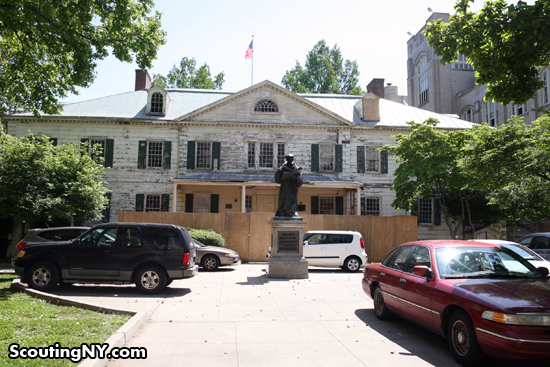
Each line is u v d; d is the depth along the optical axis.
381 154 28.94
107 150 27.28
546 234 13.22
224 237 19.84
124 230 10.34
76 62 13.63
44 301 8.43
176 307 8.51
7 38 14.85
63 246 10.15
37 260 10.12
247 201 27.88
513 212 22.97
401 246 7.75
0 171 18.52
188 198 27.34
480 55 9.01
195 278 13.11
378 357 5.47
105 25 14.73
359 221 20.80
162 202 27.22
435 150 21.27
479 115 41.28
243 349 5.75
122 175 27.20
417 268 6.13
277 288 11.08
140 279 10.01
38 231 11.28
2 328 5.85
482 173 13.77
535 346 4.48
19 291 9.66
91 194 19.52
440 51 9.30
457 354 5.27
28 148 18.91
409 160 22.61
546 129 13.30
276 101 28.58
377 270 7.98
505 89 9.55
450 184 21.91
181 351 5.62
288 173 13.58
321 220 20.66
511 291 5.19
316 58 52.81
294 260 13.16
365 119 29.92
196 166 27.78
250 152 28.28
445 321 5.61
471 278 5.91
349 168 28.56
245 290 10.72
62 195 18.83
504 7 8.66
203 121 27.78
